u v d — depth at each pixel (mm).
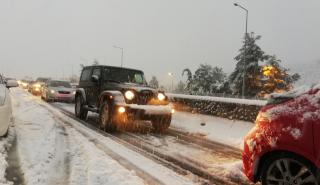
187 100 17984
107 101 10766
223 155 7980
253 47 43625
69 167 6102
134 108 10398
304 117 4383
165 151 8188
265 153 4770
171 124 13461
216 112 15703
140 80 12961
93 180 5391
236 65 45188
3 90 8258
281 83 43250
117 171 5898
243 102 14078
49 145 7625
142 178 5785
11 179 5328
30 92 38031
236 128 12391
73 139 8797
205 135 10938
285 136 4484
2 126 7672
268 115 4809
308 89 4617
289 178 4500
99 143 8617
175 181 5707
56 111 16734
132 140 9461
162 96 11000
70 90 24531
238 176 6199
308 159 4281
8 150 7047
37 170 5762
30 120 11352
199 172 6398
